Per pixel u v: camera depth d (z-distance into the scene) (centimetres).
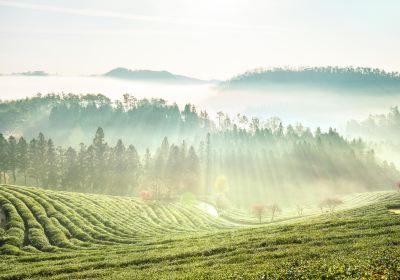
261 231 6525
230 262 4384
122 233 8431
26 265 5509
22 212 8306
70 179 16112
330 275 2995
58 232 7562
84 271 4831
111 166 17250
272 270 3484
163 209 12462
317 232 5619
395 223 5778
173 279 3628
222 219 13138
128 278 4091
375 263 3259
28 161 17338
